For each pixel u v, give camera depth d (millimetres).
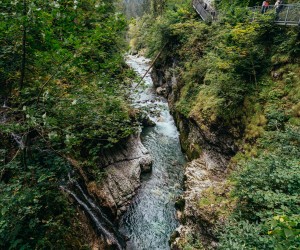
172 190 11367
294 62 9594
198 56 16750
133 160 11898
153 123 18078
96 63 5566
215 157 11469
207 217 7492
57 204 6176
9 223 4621
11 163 5188
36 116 5023
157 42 23219
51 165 6055
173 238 8609
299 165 5758
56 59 4570
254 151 8781
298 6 9938
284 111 8875
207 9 20719
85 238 6727
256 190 5707
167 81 21312
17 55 5594
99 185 8852
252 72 10703
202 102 12930
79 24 4793
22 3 3975
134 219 9648
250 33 10469
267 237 3996
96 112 5941
